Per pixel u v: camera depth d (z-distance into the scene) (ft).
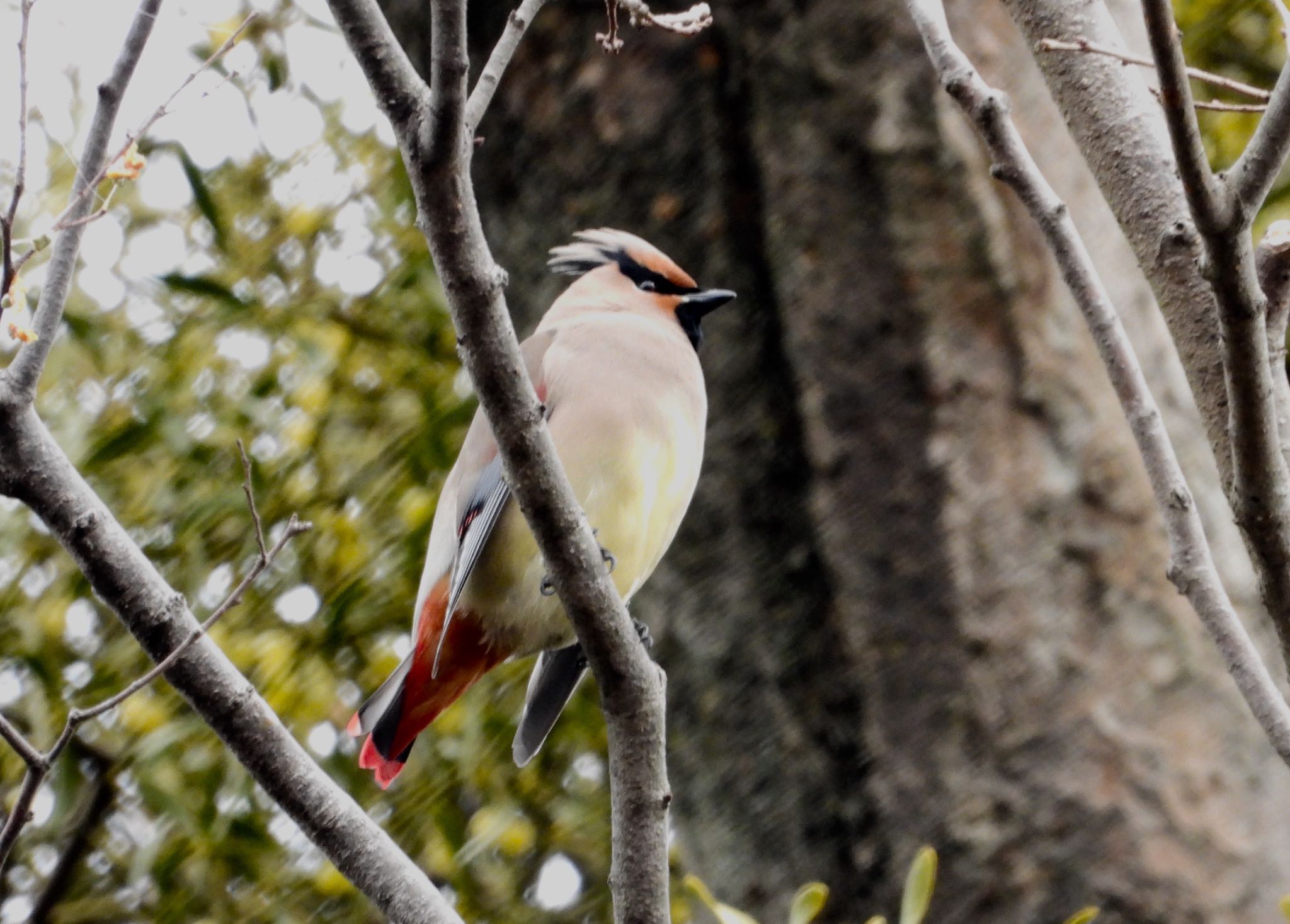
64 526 17.13
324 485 41.14
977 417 28.50
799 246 29.12
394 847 17.19
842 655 28.84
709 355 29.66
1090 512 28.40
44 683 38.32
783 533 29.27
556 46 30.58
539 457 16.31
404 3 31.58
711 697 30.01
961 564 28.35
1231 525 28.91
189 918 40.34
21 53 15.58
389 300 42.11
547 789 41.57
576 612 16.74
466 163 15.43
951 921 27.96
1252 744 28.14
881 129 28.76
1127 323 28.94
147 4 18.07
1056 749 27.94
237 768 37.52
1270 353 15.47
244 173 42.88
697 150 29.78
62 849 42.55
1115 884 27.48
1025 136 28.96
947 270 28.66
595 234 29.68
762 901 29.50
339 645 39.81
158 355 40.73
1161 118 17.25
